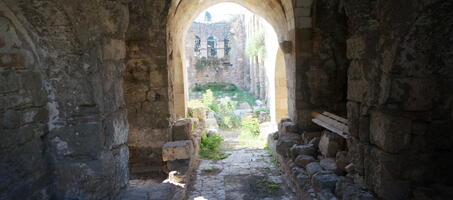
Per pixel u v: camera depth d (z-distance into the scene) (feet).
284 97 26.55
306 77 18.33
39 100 7.39
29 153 7.14
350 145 10.09
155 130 17.67
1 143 6.44
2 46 6.49
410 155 8.20
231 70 74.18
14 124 6.73
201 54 78.69
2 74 6.49
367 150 9.00
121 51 8.66
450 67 7.86
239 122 34.65
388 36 7.73
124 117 8.96
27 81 7.07
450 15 7.08
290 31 18.79
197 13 23.57
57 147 7.75
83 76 7.47
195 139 20.63
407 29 7.27
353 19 9.11
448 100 8.07
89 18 7.19
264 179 16.48
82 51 7.35
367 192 8.89
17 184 6.81
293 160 15.40
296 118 18.67
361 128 9.27
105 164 7.80
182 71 25.02
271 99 28.66
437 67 7.89
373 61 8.46
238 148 23.43
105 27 7.68
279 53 25.72
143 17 16.78
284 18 19.60
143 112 17.63
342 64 18.34
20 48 6.89
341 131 13.69
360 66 9.16
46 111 7.62
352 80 9.71
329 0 17.47
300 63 18.22
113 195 8.19
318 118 17.30
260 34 43.80
